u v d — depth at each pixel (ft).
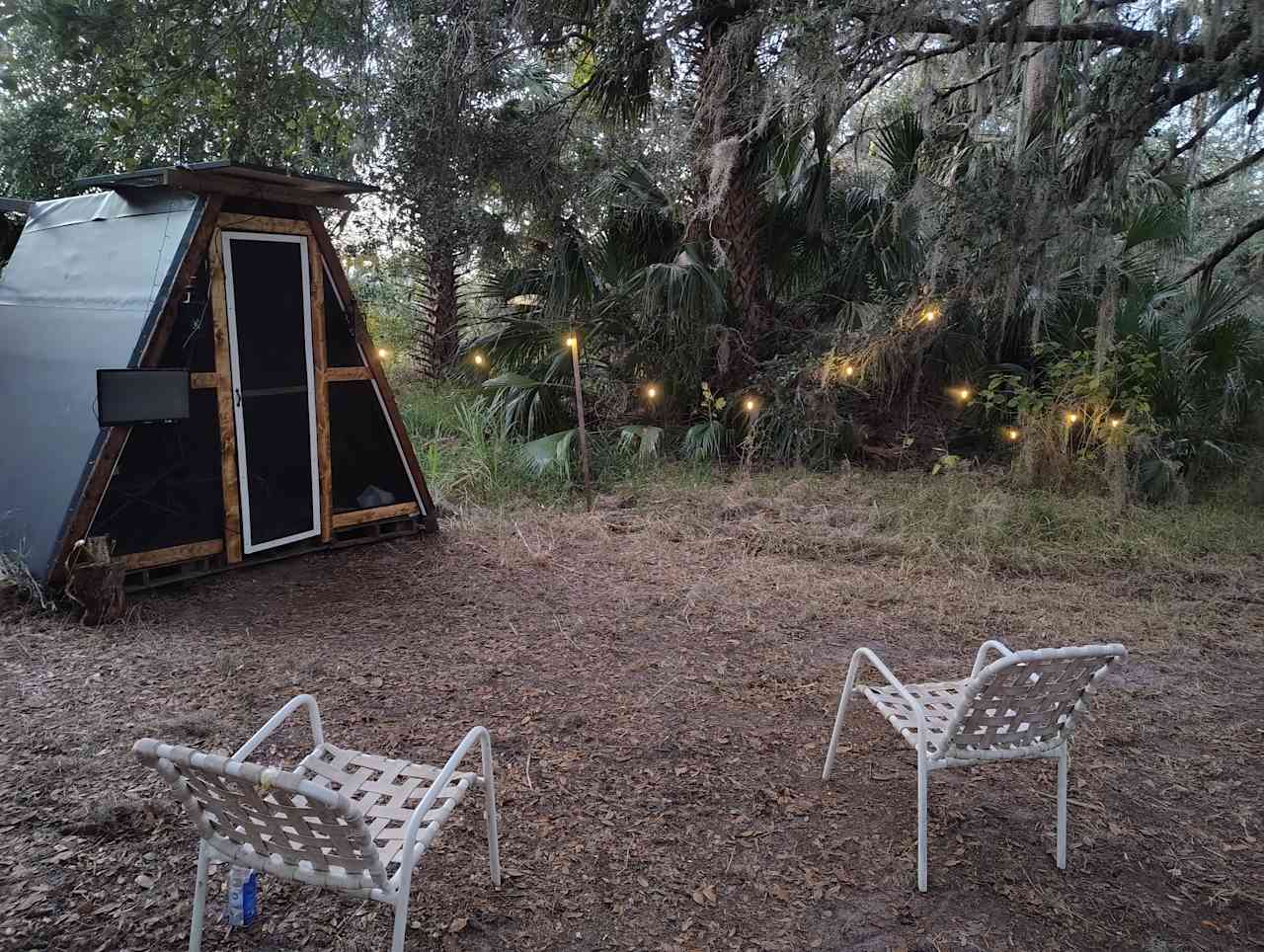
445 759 10.48
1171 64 18.70
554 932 7.65
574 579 17.69
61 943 7.20
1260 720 12.01
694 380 28.99
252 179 16.39
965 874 8.55
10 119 31.32
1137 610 16.24
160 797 9.31
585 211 29.76
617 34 25.16
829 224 29.50
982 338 28.91
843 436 27.86
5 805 9.10
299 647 13.85
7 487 16.12
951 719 8.10
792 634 14.93
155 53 22.66
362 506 20.08
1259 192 35.50
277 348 17.67
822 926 7.80
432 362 42.47
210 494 16.98
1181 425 24.61
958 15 18.80
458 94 27.14
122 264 16.49
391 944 7.39
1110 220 21.02
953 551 19.24
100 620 14.32
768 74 22.33
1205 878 8.58
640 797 9.79
